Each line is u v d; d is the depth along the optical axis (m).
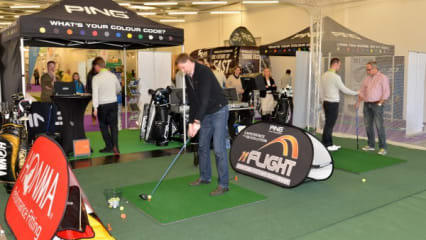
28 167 3.21
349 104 8.84
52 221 2.49
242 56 11.67
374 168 5.28
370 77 6.36
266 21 13.84
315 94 8.38
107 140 6.28
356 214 3.59
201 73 3.89
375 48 9.38
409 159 5.88
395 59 8.98
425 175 4.96
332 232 3.18
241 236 3.09
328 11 9.21
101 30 5.41
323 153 4.46
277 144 4.63
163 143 6.92
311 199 4.01
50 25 5.03
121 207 3.68
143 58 9.07
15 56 5.43
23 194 3.08
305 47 9.78
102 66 5.98
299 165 4.33
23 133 4.22
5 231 3.19
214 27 16.09
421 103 8.40
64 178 2.56
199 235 3.11
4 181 4.14
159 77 9.33
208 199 3.96
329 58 8.57
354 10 10.91
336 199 4.02
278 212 3.63
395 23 10.04
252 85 7.82
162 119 6.87
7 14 15.50
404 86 9.12
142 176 4.89
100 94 5.96
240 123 7.52
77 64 14.68
